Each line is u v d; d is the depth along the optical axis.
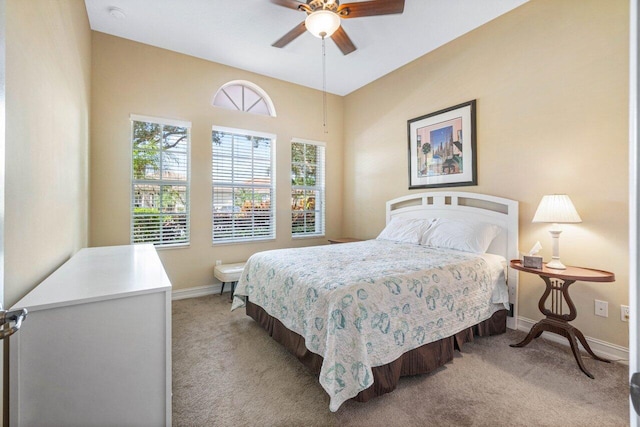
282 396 1.78
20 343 1.04
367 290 1.76
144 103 3.40
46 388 1.08
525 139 2.74
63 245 1.89
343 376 1.57
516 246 2.76
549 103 2.58
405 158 3.96
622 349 2.19
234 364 2.13
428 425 1.55
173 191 3.62
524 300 2.73
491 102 3.00
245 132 4.07
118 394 1.18
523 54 2.75
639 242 0.49
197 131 3.72
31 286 1.30
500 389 1.83
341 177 5.02
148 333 1.23
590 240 2.35
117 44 3.25
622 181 2.20
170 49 3.52
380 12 2.30
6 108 1.04
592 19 2.33
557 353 2.28
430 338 1.97
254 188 4.21
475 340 2.48
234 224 4.05
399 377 1.81
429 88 3.62
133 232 3.39
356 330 1.62
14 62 1.11
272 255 2.68
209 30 3.13
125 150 3.31
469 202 3.21
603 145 2.28
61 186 1.83
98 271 1.58
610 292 2.25
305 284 1.96
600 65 2.29
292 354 2.24
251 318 2.98
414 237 3.26
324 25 2.35
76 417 1.12
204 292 3.79
